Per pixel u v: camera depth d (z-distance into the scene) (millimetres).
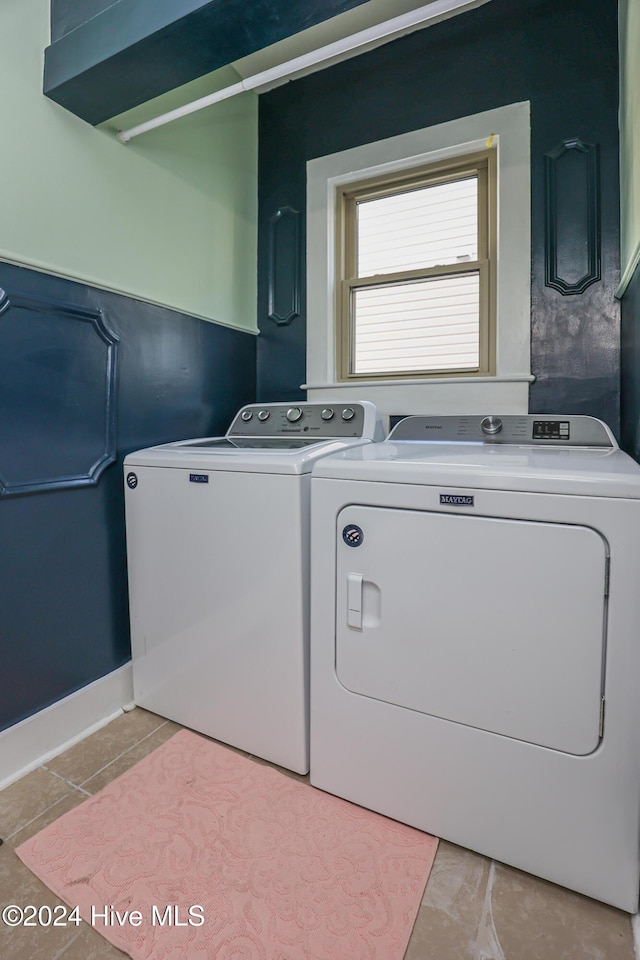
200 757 1370
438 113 1899
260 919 929
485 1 1771
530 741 977
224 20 1176
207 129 1973
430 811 1097
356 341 2176
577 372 1719
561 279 1724
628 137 1478
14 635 1322
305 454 1307
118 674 1602
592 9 1670
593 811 934
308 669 1277
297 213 2209
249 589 1324
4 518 1292
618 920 922
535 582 950
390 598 1102
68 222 1428
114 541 1606
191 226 1901
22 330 1312
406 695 1100
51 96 1369
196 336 1936
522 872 1017
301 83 2178
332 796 1225
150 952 875
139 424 1683
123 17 1247
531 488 942
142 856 1060
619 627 890
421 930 910
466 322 1965
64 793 1244
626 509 871
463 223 1956
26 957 870
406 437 1753
